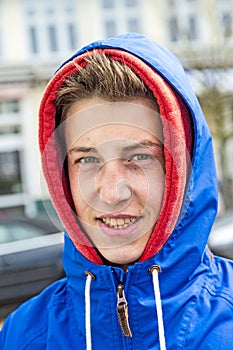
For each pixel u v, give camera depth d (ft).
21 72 38.45
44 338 4.77
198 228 4.46
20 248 17.20
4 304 16.58
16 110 38.70
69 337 4.59
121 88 4.05
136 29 40.75
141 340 4.26
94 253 4.45
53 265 17.20
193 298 4.30
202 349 4.09
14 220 18.20
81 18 40.91
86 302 4.42
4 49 39.86
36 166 37.91
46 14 40.65
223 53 30.58
